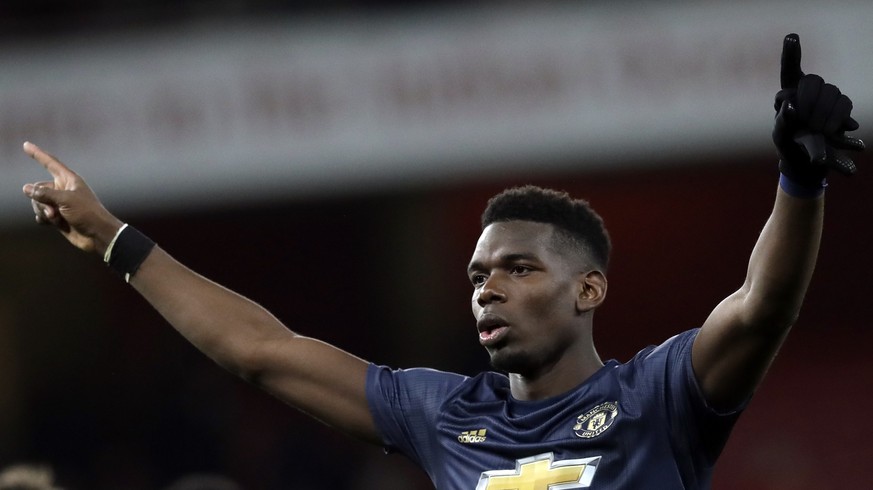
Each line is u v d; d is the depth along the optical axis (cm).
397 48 3784
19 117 3891
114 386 4878
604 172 4666
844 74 3484
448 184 4444
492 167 3759
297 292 5066
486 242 1173
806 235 980
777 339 1020
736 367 1038
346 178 3834
